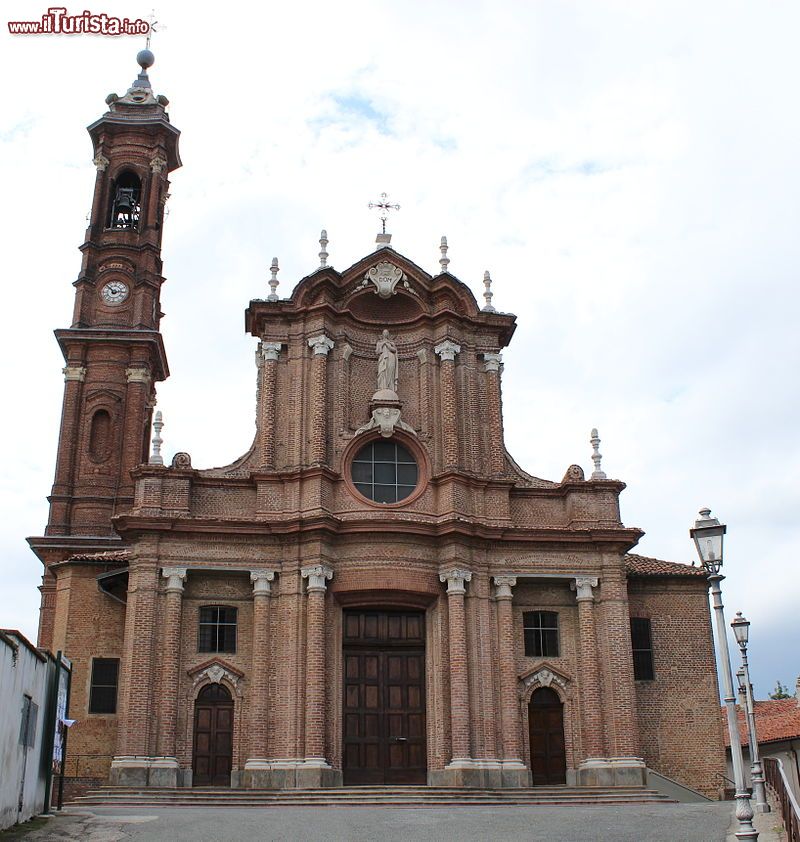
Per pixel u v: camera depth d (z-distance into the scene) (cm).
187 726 3528
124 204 6256
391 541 3725
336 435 3919
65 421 5525
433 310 4172
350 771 3597
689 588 4128
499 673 3678
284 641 3603
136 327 5788
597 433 4047
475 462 3962
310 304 4056
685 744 3928
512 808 3034
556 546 3850
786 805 2047
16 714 2220
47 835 2222
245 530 3697
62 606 4069
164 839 2250
